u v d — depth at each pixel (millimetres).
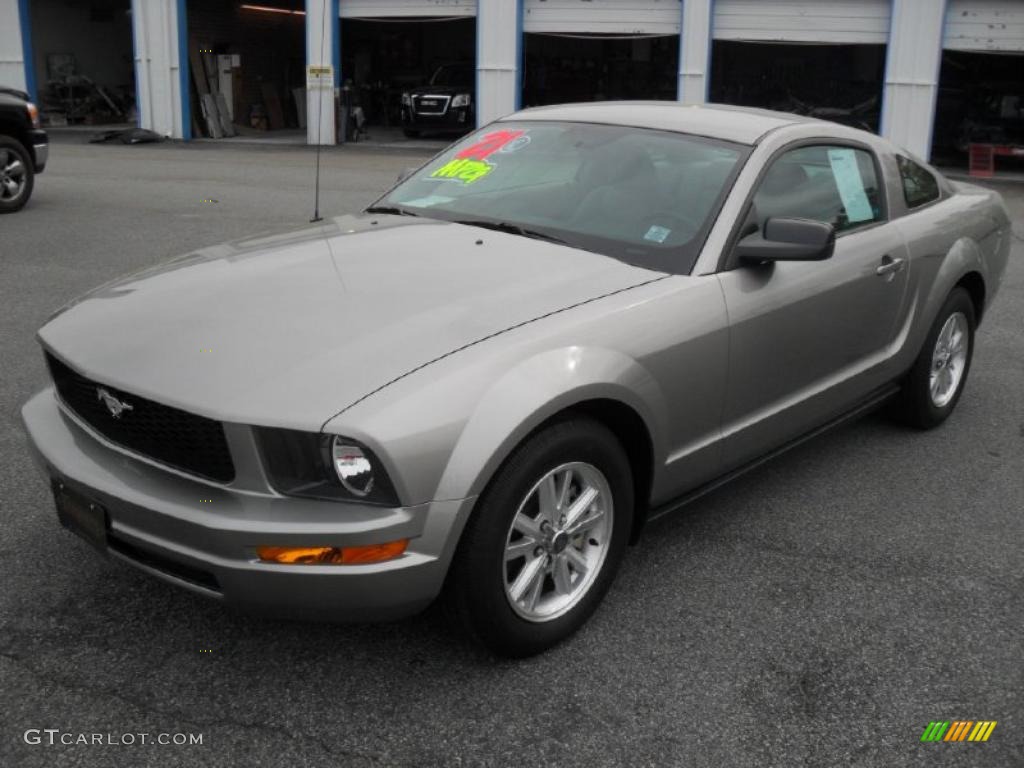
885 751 2631
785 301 3607
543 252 3410
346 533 2471
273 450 2510
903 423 5023
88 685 2781
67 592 3242
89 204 11750
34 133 10984
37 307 6805
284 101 29062
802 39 20516
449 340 2771
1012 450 4809
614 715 2736
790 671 2963
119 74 28859
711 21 20844
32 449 3051
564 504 2957
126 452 2775
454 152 4395
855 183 4277
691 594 3387
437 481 2539
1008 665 3029
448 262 3305
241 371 2635
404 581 2555
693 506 4094
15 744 2527
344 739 2605
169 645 2984
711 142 3838
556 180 3869
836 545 3781
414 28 31250
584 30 21578
